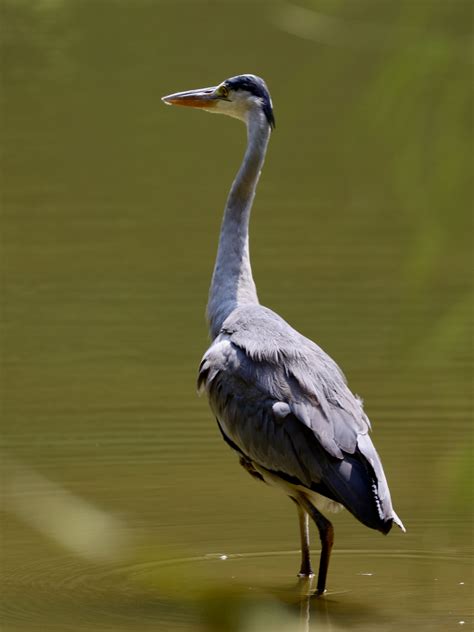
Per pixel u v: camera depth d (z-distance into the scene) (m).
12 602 8.90
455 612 8.67
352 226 23.17
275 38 28.16
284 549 10.38
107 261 21.16
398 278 19.66
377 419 14.05
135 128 30.70
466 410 14.25
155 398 15.02
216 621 8.49
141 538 10.44
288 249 21.75
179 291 19.52
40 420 14.21
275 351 9.46
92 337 17.52
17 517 10.99
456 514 11.05
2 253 21.58
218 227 23.36
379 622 8.48
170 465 12.66
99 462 12.70
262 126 11.12
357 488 8.62
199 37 30.88
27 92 32.47
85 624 8.40
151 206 24.75
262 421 9.30
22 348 17.03
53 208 24.56
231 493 11.80
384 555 10.24
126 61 32.28
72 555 10.14
